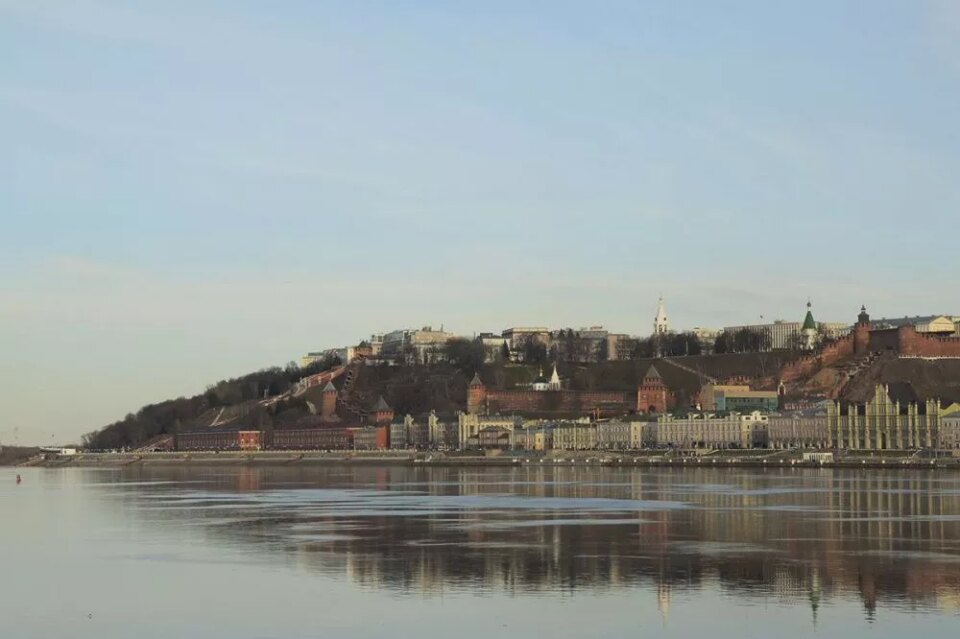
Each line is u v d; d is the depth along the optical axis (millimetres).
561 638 158875
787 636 158625
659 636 159500
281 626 167000
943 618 167375
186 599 186125
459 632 162375
